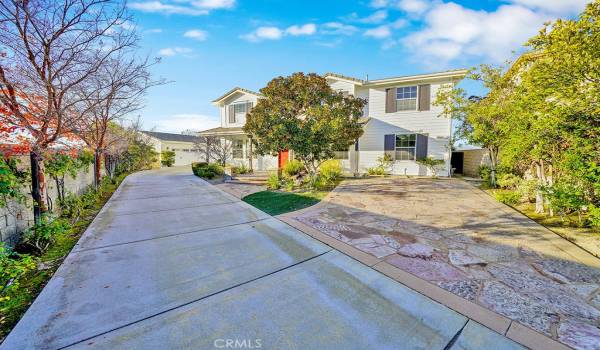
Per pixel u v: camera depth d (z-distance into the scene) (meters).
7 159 4.23
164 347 2.11
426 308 2.65
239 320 2.47
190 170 23.28
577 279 3.16
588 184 4.48
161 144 32.59
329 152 9.74
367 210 6.85
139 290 2.99
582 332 2.24
